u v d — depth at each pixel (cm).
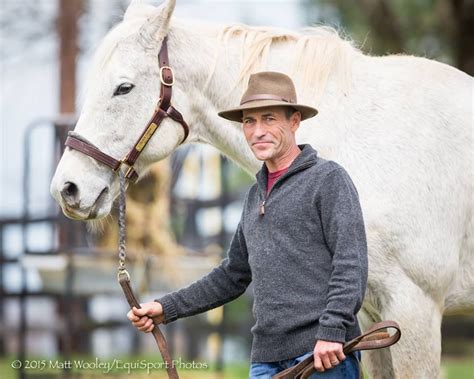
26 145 1562
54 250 1561
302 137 837
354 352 671
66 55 2444
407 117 834
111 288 1655
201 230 1747
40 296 1769
